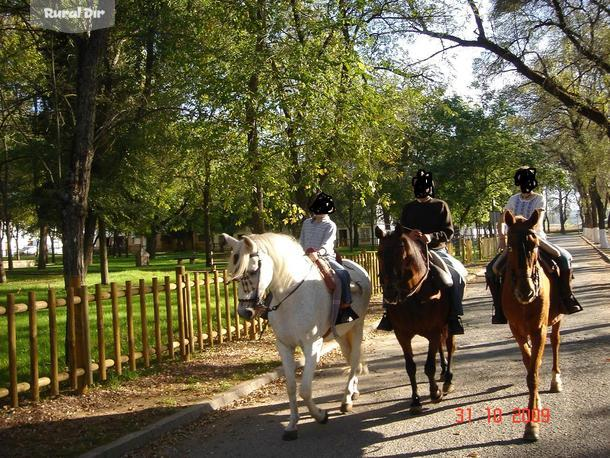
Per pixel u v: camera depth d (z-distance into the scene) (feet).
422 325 21.43
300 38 39.42
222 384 26.61
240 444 19.53
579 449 16.78
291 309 19.77
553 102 83.82
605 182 136.46
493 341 34.83
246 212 43.73
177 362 31.45
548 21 67.56
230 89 35.12
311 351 20.04
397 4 52.54
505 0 65.51
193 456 18.67
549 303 21.48
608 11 64.69
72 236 29.12
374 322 45.62
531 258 19.22
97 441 19.43
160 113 41.01
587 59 70.13
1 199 83.05
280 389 26.78
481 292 65.57
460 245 116.88
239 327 39.04
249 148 38.22
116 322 27.78
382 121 42.29
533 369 19.25
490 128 110.11
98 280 80.53
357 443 18.74
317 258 21.54
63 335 39.60
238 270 18.52
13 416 22.03
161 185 74.74
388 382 26.68
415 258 20.70
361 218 179.32
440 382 25.86
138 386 26.61
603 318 40.32
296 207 42.22
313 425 21.01
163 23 37.42
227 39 38.24
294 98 36.32
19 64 41.24
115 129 45.55
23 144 58.65
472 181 111.14
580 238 228.22
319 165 39.60
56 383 24.58
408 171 110.63
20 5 34.58
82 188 29.40
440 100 63.21
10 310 22.76
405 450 17.78
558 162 116.47
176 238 264.52
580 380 24.17
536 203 22.89
